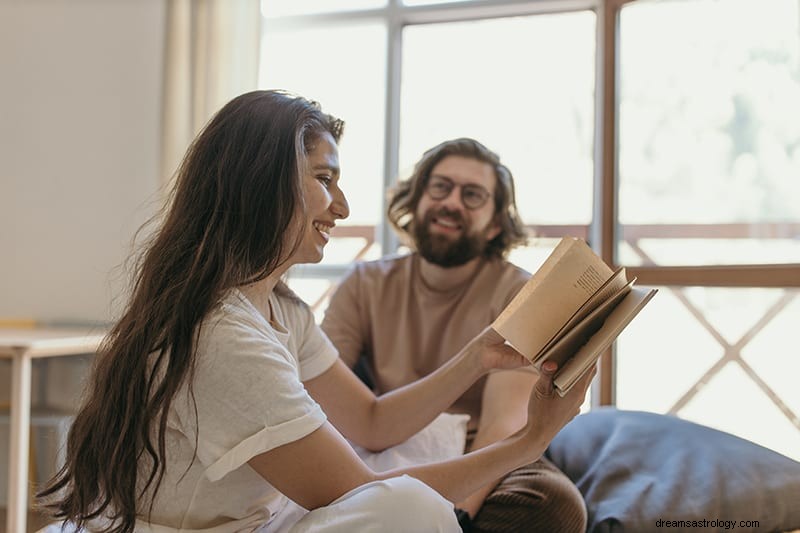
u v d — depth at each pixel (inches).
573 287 31.9
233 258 32.9
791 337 71.6
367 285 58.9
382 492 30.2
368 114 102.2
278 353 32.4
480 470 34.5
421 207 56.4
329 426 32.4
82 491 32.7
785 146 67.3
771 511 41.2
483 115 99.2
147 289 33.2
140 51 98.7
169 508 32.8
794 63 66.4
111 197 98.4
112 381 32.2
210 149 34.6
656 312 82.0
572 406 34.2
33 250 100.0
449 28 100.0
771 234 68.8
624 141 83.5
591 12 94.9
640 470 46.7
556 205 96.9
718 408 77.9
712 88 74.5
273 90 37.3
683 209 77.4
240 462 30.4
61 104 100.3
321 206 35.9
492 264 57.6
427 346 55.7
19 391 68.9
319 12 101.7
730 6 72.8
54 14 100.9
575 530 41.2
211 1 93.1
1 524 86.7
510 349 41.8
